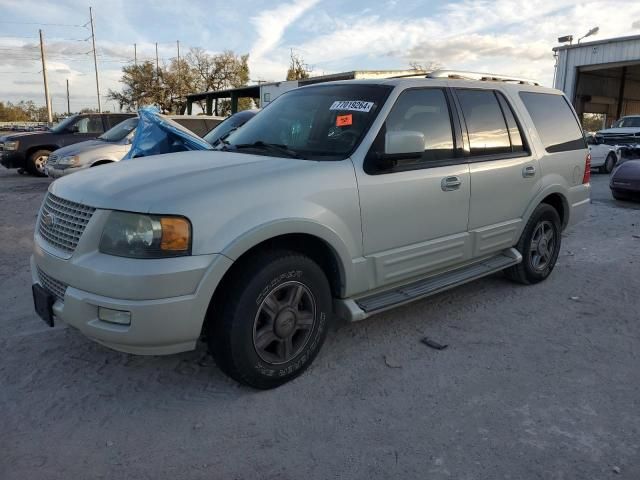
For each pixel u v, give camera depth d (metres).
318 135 3.86
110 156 11.29
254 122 4.48
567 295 5.07
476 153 4.40
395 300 3.81
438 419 3.04
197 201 2.90
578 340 4.09
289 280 3.25
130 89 56.69
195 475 2.58
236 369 3.15
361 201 3.53
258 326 3.21
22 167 15.05
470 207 4.31
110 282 2.80
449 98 4.27
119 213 2.89
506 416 3.07
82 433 2.89
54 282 3.16
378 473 2.60
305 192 3.26
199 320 2.92
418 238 3.96
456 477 2.57
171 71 56.47
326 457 2.71
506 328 4.30
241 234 2.97
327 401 3.22
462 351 3.89
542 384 3.43
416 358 3.77
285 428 2.95
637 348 3.96
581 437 2.88
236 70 57.12
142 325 2.80
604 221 8.55
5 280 5.42
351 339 4.07
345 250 3.47
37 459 2.68
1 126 60.19
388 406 3.17
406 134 3.50
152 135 6.01
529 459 2.70
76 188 3.21
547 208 5.21
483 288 5.24
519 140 4.87
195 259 2.86
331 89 4.25
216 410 3.12
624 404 3.20
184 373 3.54
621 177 10.18
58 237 3.15
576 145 5.64
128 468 2.62
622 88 33.78
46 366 3.61
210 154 3.84
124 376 3.49
